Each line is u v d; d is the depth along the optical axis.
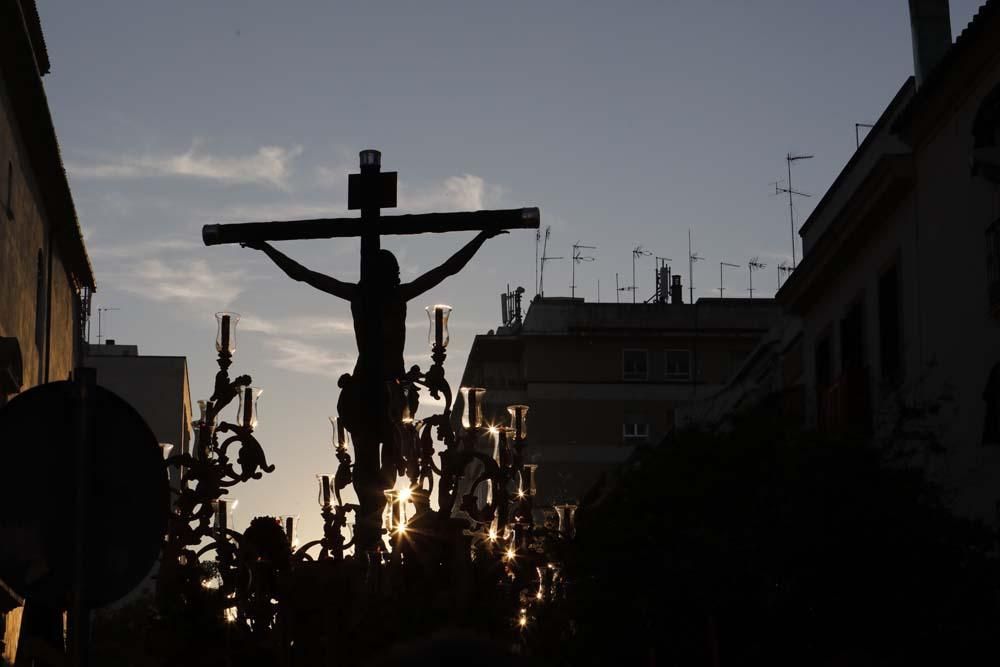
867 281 42.59
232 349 19.39
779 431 33.22
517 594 18.48
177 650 17.23
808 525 29.05
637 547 32.41
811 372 48.59
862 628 28.48
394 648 3.07
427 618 16.77
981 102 33.62
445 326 20.44
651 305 112.19
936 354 36.75
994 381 33.19
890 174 38.56
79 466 7.54
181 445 110.44
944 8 40.72
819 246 45.12
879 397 40.19
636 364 111.12
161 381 110.25
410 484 19.84
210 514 18.47
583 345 110.94
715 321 112.06
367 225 21.12
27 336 43.12
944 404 35.72
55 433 7.56
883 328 40.94
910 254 38.78
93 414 7.59
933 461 35.81
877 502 28.86
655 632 31.00
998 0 30.91
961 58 34.09
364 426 20.16
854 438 30.20
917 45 40.62
